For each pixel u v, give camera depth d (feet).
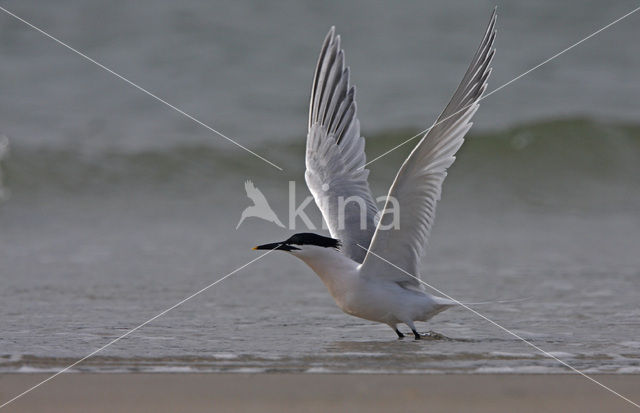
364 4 102.68
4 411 18.51
